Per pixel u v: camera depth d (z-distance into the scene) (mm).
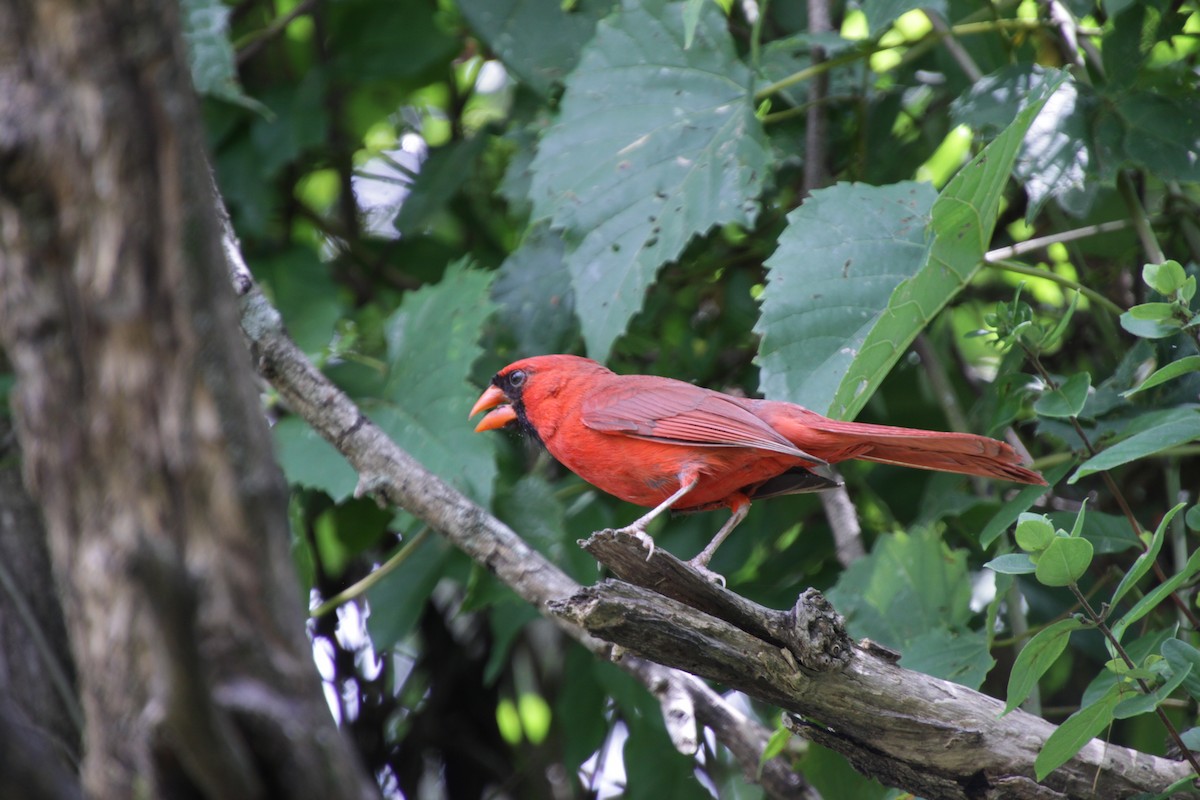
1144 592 9570
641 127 9438
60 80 3629
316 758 3705
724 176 9086
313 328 10477
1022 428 11055
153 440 3684
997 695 9766
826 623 6043
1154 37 9227
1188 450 8922
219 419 3742
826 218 8250
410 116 13398
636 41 9750
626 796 11000
